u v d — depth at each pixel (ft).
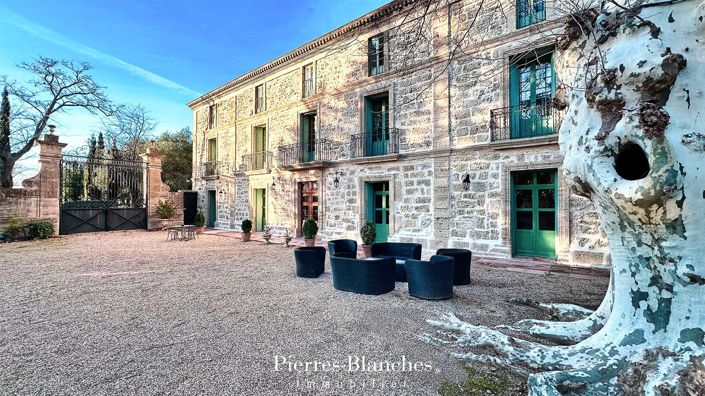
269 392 7.09
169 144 75.56
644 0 6.68
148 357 8.70
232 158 49.34
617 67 6.64
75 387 7.19
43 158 36.88
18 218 34.94
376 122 33.17
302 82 39.40
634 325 6.86
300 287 16.40
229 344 9.57
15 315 12.07
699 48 6.21
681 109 6.05
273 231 41.75
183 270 20.70
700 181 5.89
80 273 19.66
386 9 30.27
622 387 6.17
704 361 5.52
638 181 6.16
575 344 8.28
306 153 39.47
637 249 6.85
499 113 24.31
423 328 10.84
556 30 21.52
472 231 25.73
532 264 21.79
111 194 43.70
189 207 54.95
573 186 7.73
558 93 8.93
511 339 8.64
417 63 28.84
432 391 7.20
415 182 29.01
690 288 6.25
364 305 13.37
